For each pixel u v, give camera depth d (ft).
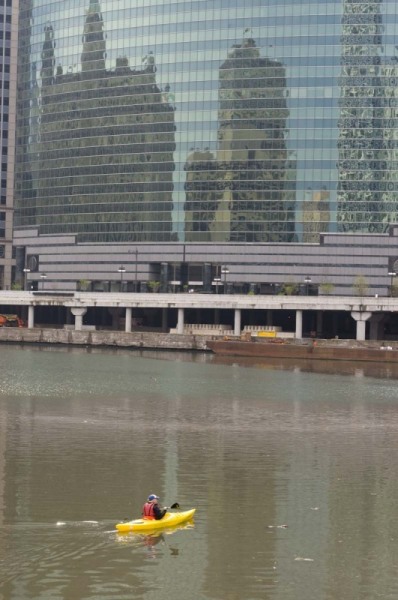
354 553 204.13
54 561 193.98
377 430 361.51
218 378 568.00
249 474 272.92
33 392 461.37
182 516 222.69
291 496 248.52
